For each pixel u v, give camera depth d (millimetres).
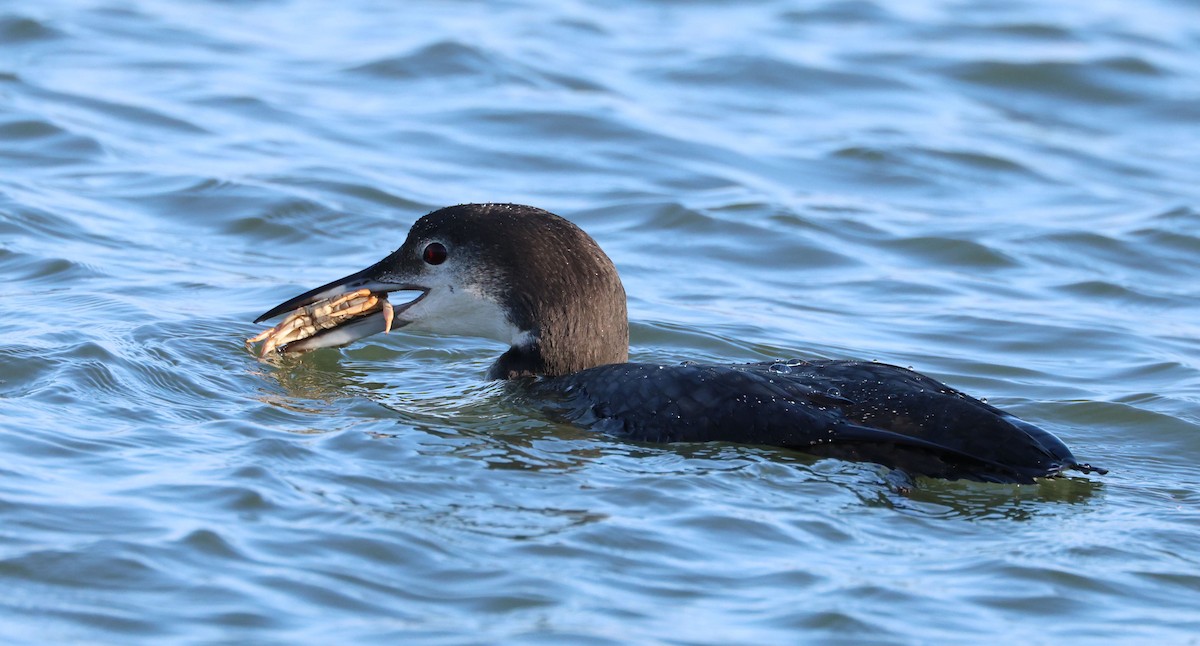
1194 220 17141
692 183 17812
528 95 20219
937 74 22156
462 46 21531
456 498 9016
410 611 7641
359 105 19688
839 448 9789
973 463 9586
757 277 15375
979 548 8695
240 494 8820
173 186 16547
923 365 12938
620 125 19406
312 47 21812
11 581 7664
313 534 8359
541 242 11445
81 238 14938
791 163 18719
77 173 16781
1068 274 15695
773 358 12961
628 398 10391
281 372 11898
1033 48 23125
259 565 7988
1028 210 17609
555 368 11414
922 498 9352
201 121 18641
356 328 11953
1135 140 20312
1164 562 8617
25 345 11445
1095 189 18406
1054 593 8156
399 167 17719
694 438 10047
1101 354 13352
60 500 8617
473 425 10477
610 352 11531
